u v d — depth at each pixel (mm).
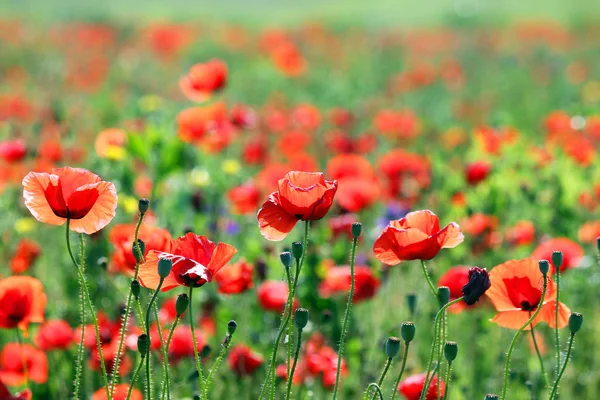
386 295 7293
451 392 5984
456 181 9383
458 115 17484
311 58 28156
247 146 10375
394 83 21031
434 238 3809
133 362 5711
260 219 3789
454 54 29891
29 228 8328
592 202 8883
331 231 7434
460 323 7266
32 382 5902
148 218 6945
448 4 49062
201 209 7590
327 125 15414
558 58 27719
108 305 6691
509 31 36031
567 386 6688
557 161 9406
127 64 24094
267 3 59656
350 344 6195
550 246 5984
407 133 12531
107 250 6984
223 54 28094
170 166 8102
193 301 6586
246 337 6469
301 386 5562
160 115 9875
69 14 40188
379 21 43906
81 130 13766
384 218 8242
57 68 22766
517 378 6402
